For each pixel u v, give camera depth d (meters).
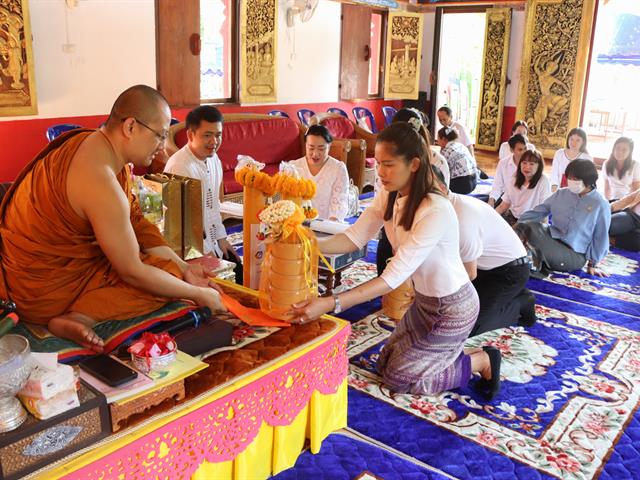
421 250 2.10
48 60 5.68
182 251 2.56
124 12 6.21
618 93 13.20
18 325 1.81
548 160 9.77
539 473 2.11
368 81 9.87
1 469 1.24
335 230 3.17
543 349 3.08
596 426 2.41
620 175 5.24
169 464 1.52
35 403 1.29
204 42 7.46
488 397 2.56
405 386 2.54
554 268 4.23
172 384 1.53
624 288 4.06
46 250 1.77
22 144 5.61
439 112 6.95
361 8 9.34
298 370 1.87
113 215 1.71
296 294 1.99
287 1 8.17
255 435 1.75
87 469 1.33
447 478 2.05
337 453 2.13
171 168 2.94
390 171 2.09
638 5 12.38
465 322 2.40
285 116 7.51
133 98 1.73
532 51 9.59
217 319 1.92
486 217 2.87
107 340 1.73
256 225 2.27
